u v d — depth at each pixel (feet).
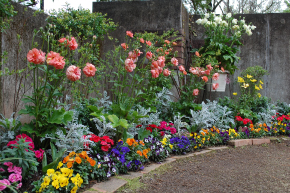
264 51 20.56
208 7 28.48
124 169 8.21
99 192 6.63
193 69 14.28
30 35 10.30
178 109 14.71
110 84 15.56
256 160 10.98
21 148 6.31
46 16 11.27
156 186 7.55
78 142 7.93
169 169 9.18
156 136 10.95
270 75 20.56
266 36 20.56
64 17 11.95
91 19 13.15
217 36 18.07
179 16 17.26
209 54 17.56
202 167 9.64
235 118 16.11
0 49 8.85
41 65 7.77
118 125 8.95
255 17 20.63
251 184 8.14
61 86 8.95
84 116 10.29
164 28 17.43
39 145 8.13
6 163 6.21
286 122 17.30
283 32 20.40
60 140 7.99
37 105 7.64
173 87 17.11
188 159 10.57
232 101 17.42
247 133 14.80
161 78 13.69
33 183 6.29
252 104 17.70
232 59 17.60
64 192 6.31
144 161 9.04
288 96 20.38
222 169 9.52
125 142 9.12
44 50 11.08
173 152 11.09
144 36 11.55
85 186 6.97
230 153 11.91
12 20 8.84
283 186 8.05
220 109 15.61
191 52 19.71
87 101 11.18
